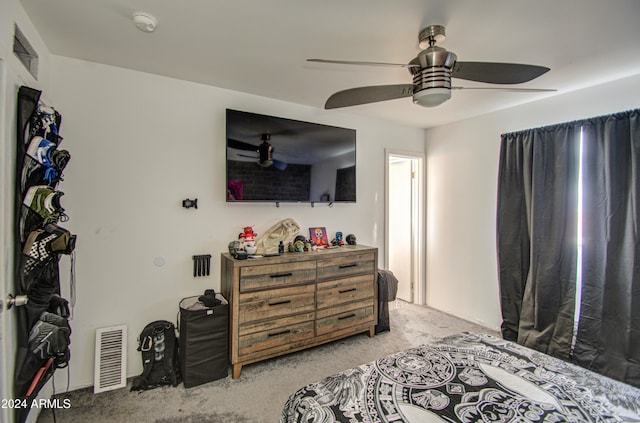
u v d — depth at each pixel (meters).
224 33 1.70
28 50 1.63
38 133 1.51
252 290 2.25
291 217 2.91
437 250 3.69
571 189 2.46
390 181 4.28
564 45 1.80
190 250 2.41
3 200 1.26
